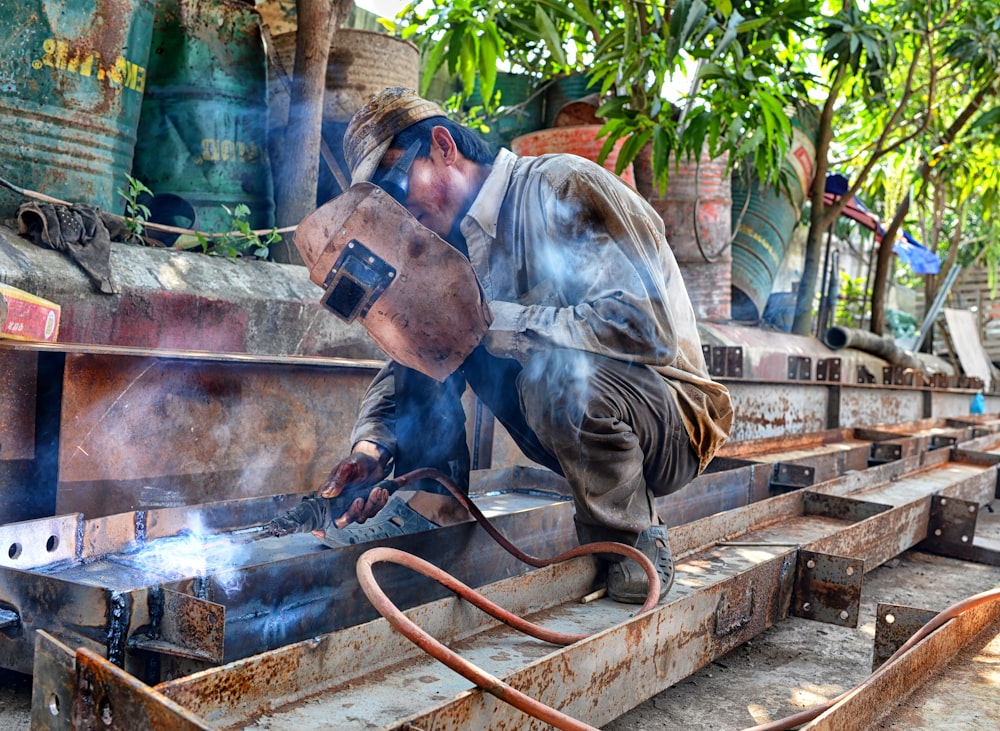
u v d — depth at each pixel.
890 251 8.71
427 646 1.34
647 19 5.21
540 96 6.73
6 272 2.61
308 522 2.06
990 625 2.09
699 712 1.83
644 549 2.12
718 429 2.24
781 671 2.10
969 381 8.72
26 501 2.36
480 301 1.88
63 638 1.50
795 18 5.62
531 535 2.45
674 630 1.78
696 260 6.40
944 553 3.45
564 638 1.76
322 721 1.40
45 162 3.24
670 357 1.99
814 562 2.26
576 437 1.94
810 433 4.95
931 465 4.90
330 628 1.85
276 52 4.24
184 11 3.91
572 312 1.90
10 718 1.55
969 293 12.79
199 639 1.45
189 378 2.57
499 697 1.30
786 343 6.70
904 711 1.62
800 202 7.46
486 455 3.40
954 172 8.88
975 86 7.84
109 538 2.06
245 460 2.74
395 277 1.83
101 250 2.93
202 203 4.03
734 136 5.05
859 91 8.00
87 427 2.34
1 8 3.08
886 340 7.88
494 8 4.39
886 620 1.96
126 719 1.07
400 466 2.29
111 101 3.41
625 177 6.09
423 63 6.09
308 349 3.50
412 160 1.96
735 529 2.84
